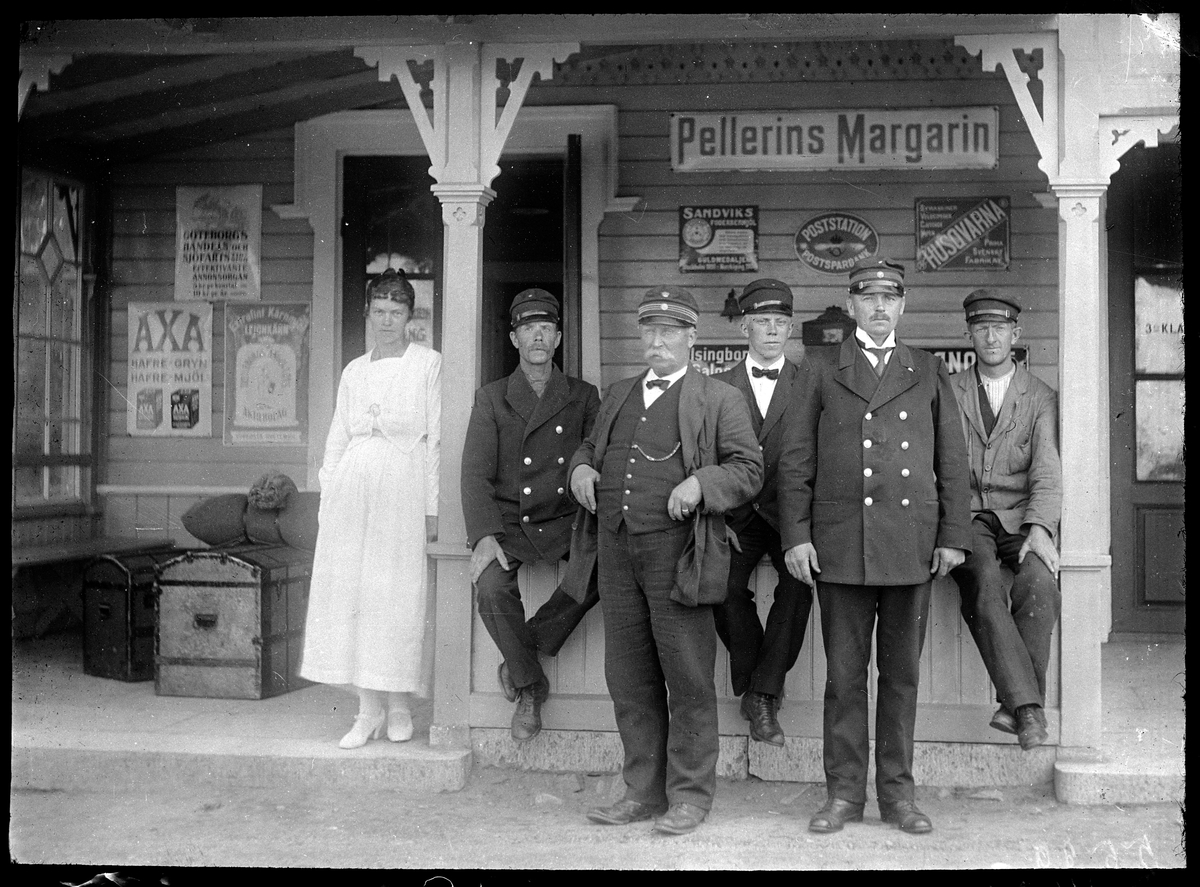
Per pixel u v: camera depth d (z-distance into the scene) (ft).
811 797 14.97
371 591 15.84
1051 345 20.88
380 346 16.66
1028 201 20.92
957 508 13.47
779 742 14.92
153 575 18.84
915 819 13.62
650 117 21.57
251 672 18.21
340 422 16.63
